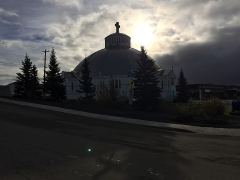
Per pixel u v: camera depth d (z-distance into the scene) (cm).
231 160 1352
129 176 1066
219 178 1061
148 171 1138
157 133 2281
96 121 2952
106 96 5556
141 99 5531
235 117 4016
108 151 1498
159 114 4069
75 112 3684
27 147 1545
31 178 1027
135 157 1376
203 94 11512
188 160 1339
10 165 1191
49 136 1908
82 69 8738
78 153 1435
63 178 1029
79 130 2250
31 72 7544
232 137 2184
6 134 1922
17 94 7456
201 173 1122
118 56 9581
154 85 5822
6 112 3288
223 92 11988
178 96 9150
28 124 2456
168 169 1173
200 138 2086
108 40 10138
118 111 4281
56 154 1403
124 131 2303
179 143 1817
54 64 7300
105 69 9281
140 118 3400
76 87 9338
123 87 8881
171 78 9619
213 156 1435
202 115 3378
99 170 1138
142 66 6006
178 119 3331
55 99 6844
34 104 4534
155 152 1508
